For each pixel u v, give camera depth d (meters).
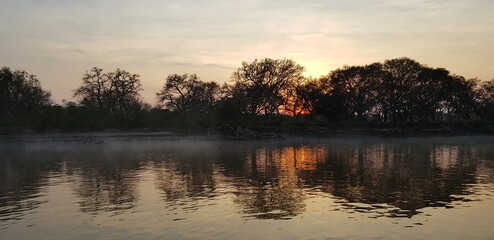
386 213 13.51
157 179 21.52
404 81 89.62
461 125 88.56
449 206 14.53
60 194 17.30
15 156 37.03
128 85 96.19
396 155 37.22
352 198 16.08
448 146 51.72
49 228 11.92
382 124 82.31
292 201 15.53
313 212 13.69
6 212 13.99
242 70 89.56
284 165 28.42
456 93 97.06
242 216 13.18
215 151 42.69
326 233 11.21
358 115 95.56
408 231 11.41
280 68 88.75
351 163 29.77
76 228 11.89
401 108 94.44
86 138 60.06
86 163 30.08
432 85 91.19
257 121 79.19
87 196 16.80
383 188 18.44
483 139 72.38
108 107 81.56
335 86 87.88
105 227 11.95
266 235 11.04
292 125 75.88
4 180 21.55
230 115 77.06
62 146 51.41
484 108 103.69
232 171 24.97
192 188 18.62
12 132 61.06
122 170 25.59
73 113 68.50
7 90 74.75
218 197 16.39
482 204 14.86
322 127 77.56
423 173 23.78
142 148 47.66
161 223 12.34
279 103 95.25
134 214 13.52
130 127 68.44
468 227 11.82
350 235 11.03
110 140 60.25
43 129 63.34
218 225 12.08
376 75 88.06
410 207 14.41
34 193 17.58
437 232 11.32
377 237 10.86
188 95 105.81
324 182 20.36
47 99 88.56
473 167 26.91
